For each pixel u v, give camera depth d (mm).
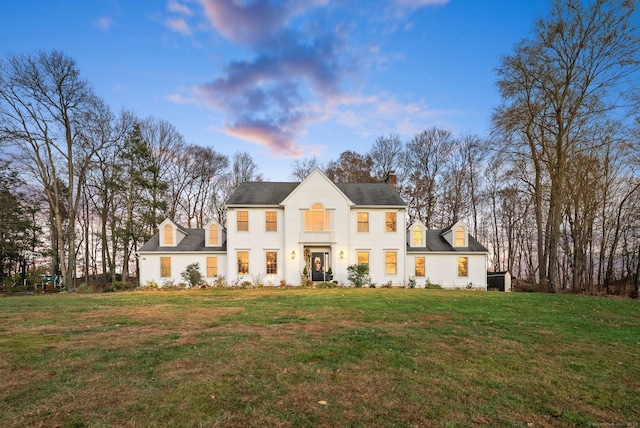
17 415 3967
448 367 5820
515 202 36969
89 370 5488
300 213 24594
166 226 25938
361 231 25203
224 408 4184
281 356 6250
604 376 5543
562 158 22781
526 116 23625
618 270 31422
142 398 4430
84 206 39062
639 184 24922
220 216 46438
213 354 6344
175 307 12453
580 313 11789
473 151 41469
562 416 4164
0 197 30562
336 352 6531
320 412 4113
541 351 6918
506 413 4199
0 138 24344
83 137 27234
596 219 29516
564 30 21250
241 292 18125
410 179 43031
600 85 21438
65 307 12492
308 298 15062
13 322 9578
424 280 25797
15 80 23719
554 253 23094
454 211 41562
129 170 31016
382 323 9422
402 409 4230
